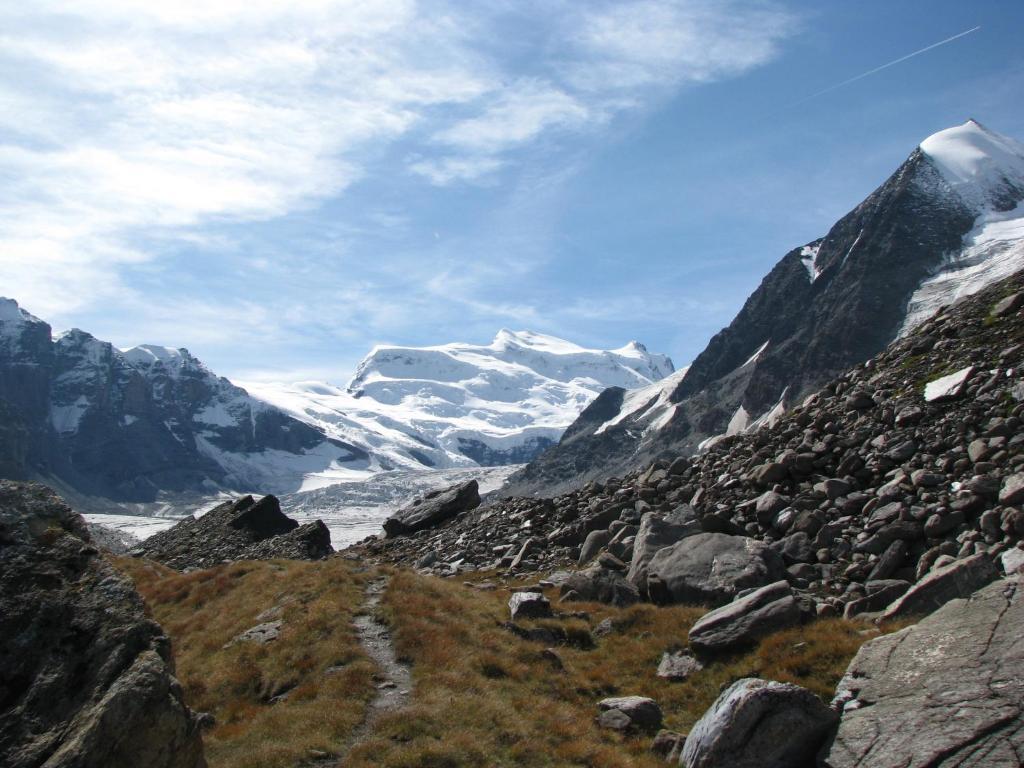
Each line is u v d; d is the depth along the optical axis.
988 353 30.95
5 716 9.59
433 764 15.13
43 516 11.51
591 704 19.25
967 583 18.02
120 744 9.23
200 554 58.38
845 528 25.31
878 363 37.41
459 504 52.66
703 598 23.73
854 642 17.81
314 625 24.08
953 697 12.44
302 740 16.55
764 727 13.25
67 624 10.45
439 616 24.25
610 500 38.81
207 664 23.91
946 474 25.00
